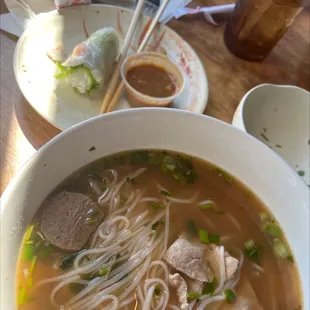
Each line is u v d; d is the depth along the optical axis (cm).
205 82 34
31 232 23
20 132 29
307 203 25
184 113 25
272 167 26
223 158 27
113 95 32
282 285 26
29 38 32
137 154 27
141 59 34
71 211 24
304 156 34
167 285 24
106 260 24
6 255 20
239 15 36
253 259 26
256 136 34
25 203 22
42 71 31
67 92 31
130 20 36
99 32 33
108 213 26
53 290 23
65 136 23
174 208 27
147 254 25
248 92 33
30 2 34
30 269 22
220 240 26
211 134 26
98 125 24
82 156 24
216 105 34
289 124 35
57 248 24
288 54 40
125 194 26
